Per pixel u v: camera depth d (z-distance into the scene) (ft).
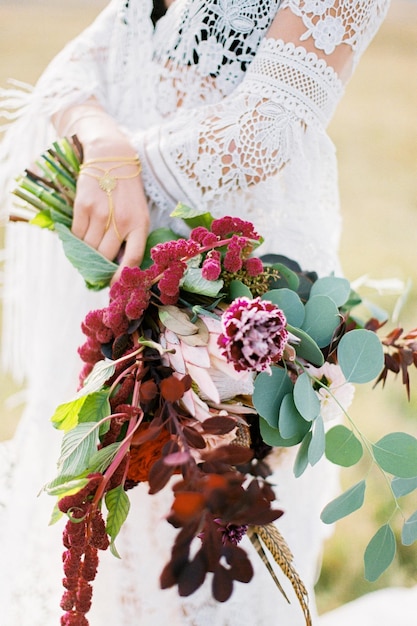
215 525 2.42
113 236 3.61
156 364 2.93
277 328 2.54
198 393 2.95
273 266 3.32
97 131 3.79
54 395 4.20
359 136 18.99
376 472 8.43
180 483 2.34
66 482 2.69
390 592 6.31
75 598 2.71
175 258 2.99
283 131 3.54
